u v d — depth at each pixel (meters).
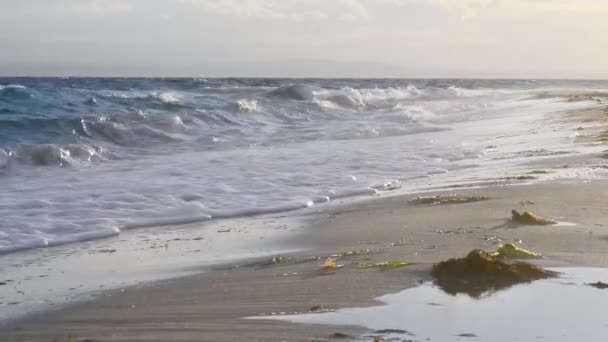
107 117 20.61
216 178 13.49
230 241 8.80
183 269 7.32
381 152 17.28
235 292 5.96
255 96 32.19
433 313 4.89
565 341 4.26
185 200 11.53
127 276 7.12
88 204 11.12
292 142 20.00
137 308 5.71
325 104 29.80
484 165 14.91
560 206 9.52
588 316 4.75
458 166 14.98
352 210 10.47
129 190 12.24
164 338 4.68
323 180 13.31
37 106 25.58
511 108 32.38
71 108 25.53
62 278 7.16
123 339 4.73
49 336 5.05
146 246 8.70
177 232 9.53
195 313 5.35
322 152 17.36
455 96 40.81
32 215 10.31
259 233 9.21
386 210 10.21
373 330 4.57
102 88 43.12
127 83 56.62
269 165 15.16
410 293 5.43
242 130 22.38
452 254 6.88
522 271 5.85
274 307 5.33
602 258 6.47
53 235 9.27
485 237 7.71
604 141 17.75
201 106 25.92
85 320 5.45
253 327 4.80
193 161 15.95
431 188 12.18
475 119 27.53
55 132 18.89
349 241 8.29
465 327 4.55
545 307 4.96
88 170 14.83
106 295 6.29
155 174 14.07
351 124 25.22
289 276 6.41
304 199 11.58
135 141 19.44
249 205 11.17
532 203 9.80
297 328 4.70
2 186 12.71
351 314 4.95
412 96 39.91
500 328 4.52
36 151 15.80
